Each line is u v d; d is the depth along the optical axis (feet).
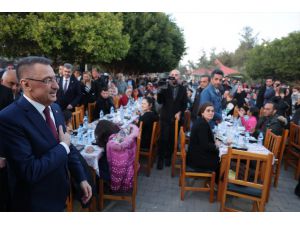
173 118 15.06
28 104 4.75
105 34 29.81
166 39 55.06
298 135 14.57
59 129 5.41
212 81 13.89
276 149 11.10
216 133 13.79
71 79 17.04
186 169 11.26
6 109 4.64
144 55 50.08
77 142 11.05
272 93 25.95
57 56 30.89
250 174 10.69
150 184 12.90
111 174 9.70
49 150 4.85
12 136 4.47
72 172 6.10
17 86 10.18
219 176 11.37
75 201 10.45
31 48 27.94
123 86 32.96
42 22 24.38
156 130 14.48
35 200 4.92
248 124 15.60
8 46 27.48
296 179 14.28
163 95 15.23
